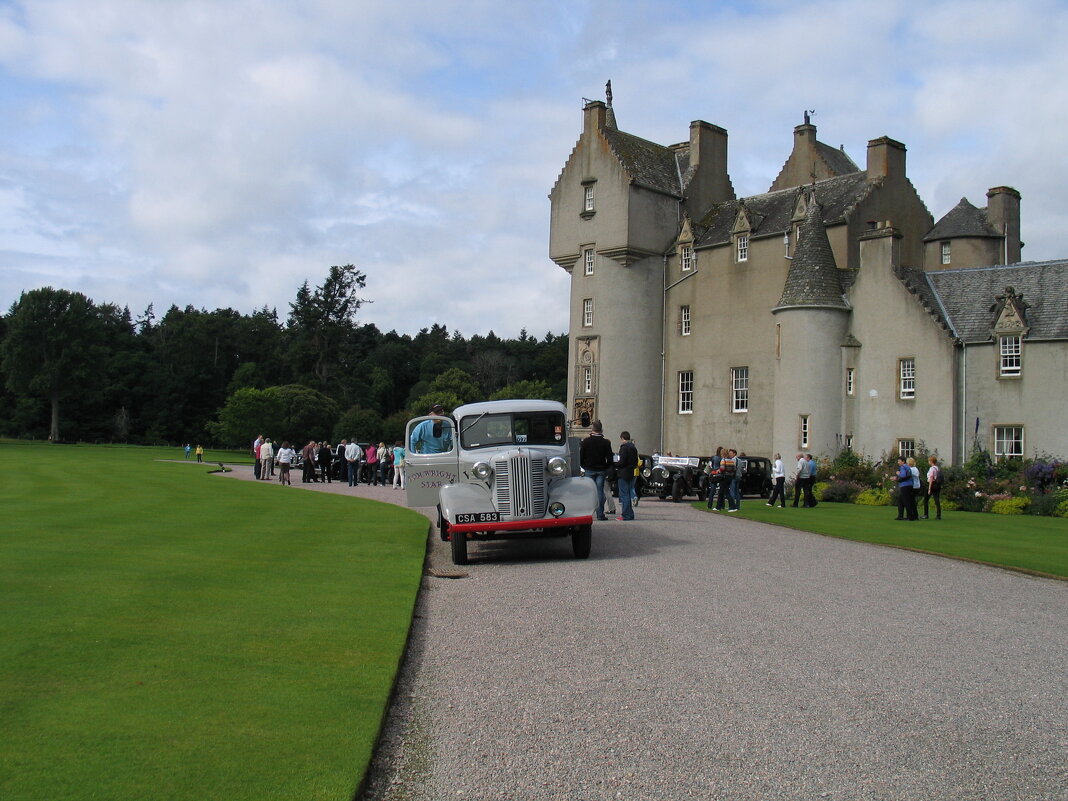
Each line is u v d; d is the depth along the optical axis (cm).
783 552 1709
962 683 805
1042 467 3278
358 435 9350
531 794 561
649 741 651
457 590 1275
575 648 925
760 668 847
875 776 588
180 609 1015
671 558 1602
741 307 4753
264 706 693
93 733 623
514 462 1554
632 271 5091
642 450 5062
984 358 3881
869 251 4216
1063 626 1065
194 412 11644
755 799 552
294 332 12469
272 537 1722
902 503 2569
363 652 862
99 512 2100
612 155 5081
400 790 568
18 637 859
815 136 5344
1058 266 3897
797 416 4241
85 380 10325
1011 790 568
